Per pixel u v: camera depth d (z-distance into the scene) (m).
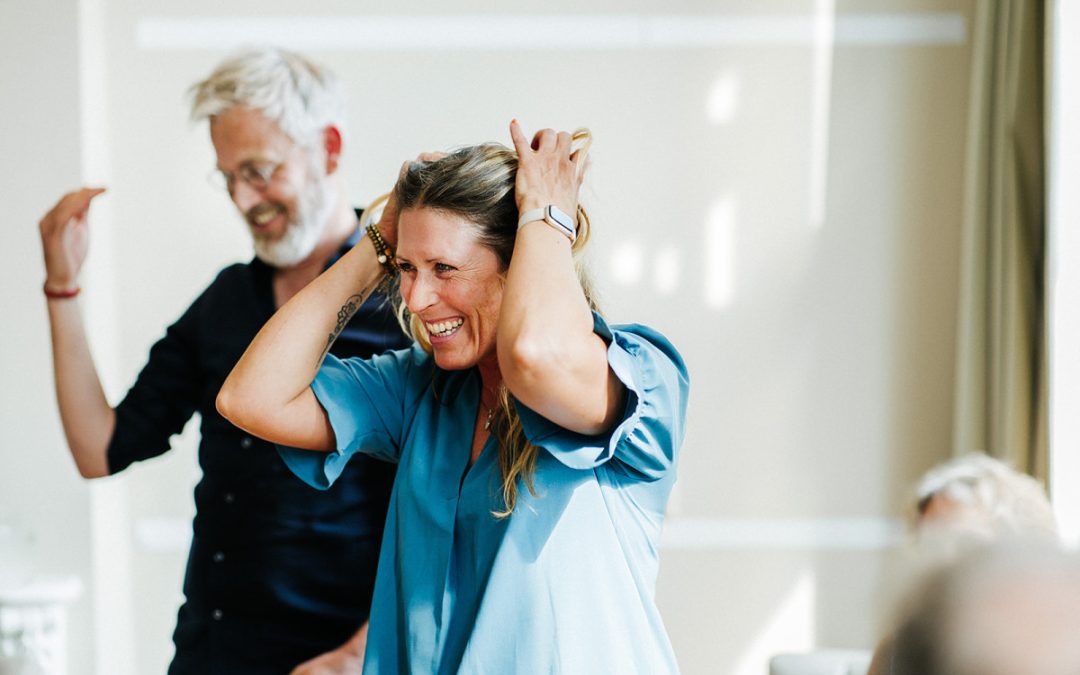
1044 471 3.23
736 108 3.68
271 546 2.03
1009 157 3.34
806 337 3.70
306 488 2.02
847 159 3.69
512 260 1.22
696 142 3.67
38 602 3.19
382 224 1.46
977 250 3.50
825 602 3.72
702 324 3.69
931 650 0.44
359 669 1.91
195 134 3.60
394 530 1.40
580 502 1.27
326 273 1.46
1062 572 0.43
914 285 3.70
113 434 2.20
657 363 1.25
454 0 3.64
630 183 3.67
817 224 3.69
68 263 2.17
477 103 3.64
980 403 3.52
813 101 3.68
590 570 1.26
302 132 2.17
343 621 2.02
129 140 3.60
